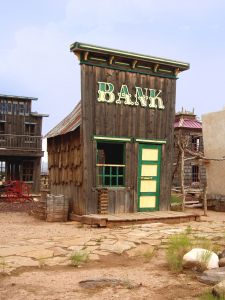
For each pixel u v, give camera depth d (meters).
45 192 18.36
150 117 16.23
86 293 6.27
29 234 11.84
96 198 14.97
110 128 15.29
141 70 16.02
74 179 15.54
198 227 13.44
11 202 23.88
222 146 20.88
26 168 31.77
